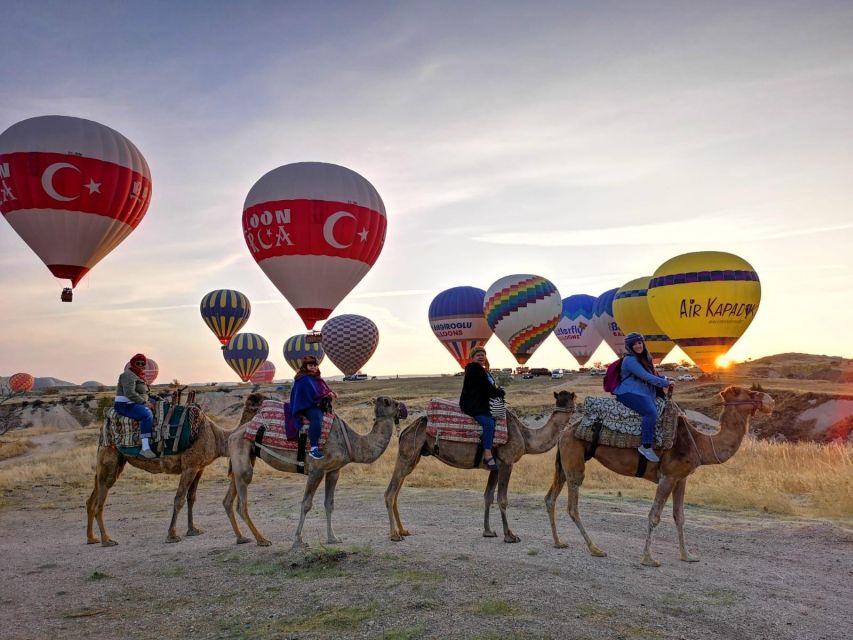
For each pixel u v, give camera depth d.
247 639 5.36
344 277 26.75
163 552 8.79
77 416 73.25
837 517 10.66
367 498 12.98
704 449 7.81
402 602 6.03
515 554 7.96
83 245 25.98
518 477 15.84
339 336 80.94
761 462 17.53
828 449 19.50
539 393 64.50
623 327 71.88
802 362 137.88
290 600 6.28
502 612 5.71
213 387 101.38
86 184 25.33
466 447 8.84
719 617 5.77
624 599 6.17
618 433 7.95
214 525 10.80
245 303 75.75
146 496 14.63
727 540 9.00
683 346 52.47
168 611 6.21
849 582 7.02
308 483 8.70
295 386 8.80
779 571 7.40
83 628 5.85
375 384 105.00
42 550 9.31
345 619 5.68
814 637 5.38
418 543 8.64
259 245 26.55
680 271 51.59
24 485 16.91
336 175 26.50
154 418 9.55
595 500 12.41
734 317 50.28
